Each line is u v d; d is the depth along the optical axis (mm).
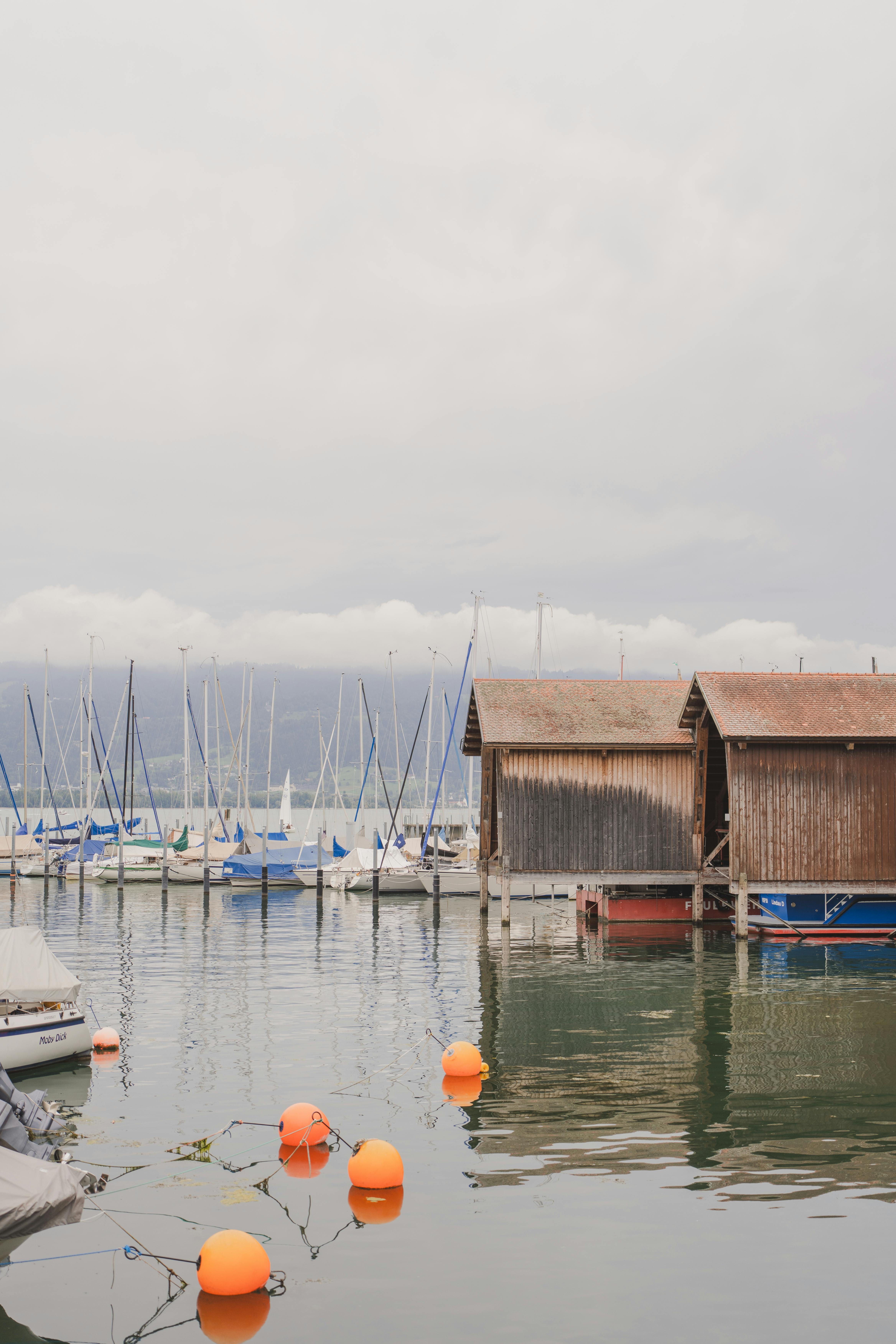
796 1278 10852
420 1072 19188
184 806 81312
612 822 41688
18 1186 10656
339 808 97250
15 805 75125
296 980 30125
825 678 40812
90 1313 10406
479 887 56688
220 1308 10422
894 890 38031
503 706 43750
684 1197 12953
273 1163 14391
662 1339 9719
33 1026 19172
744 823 37969
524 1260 11289
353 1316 10195
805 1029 22953
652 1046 21344
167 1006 25938
